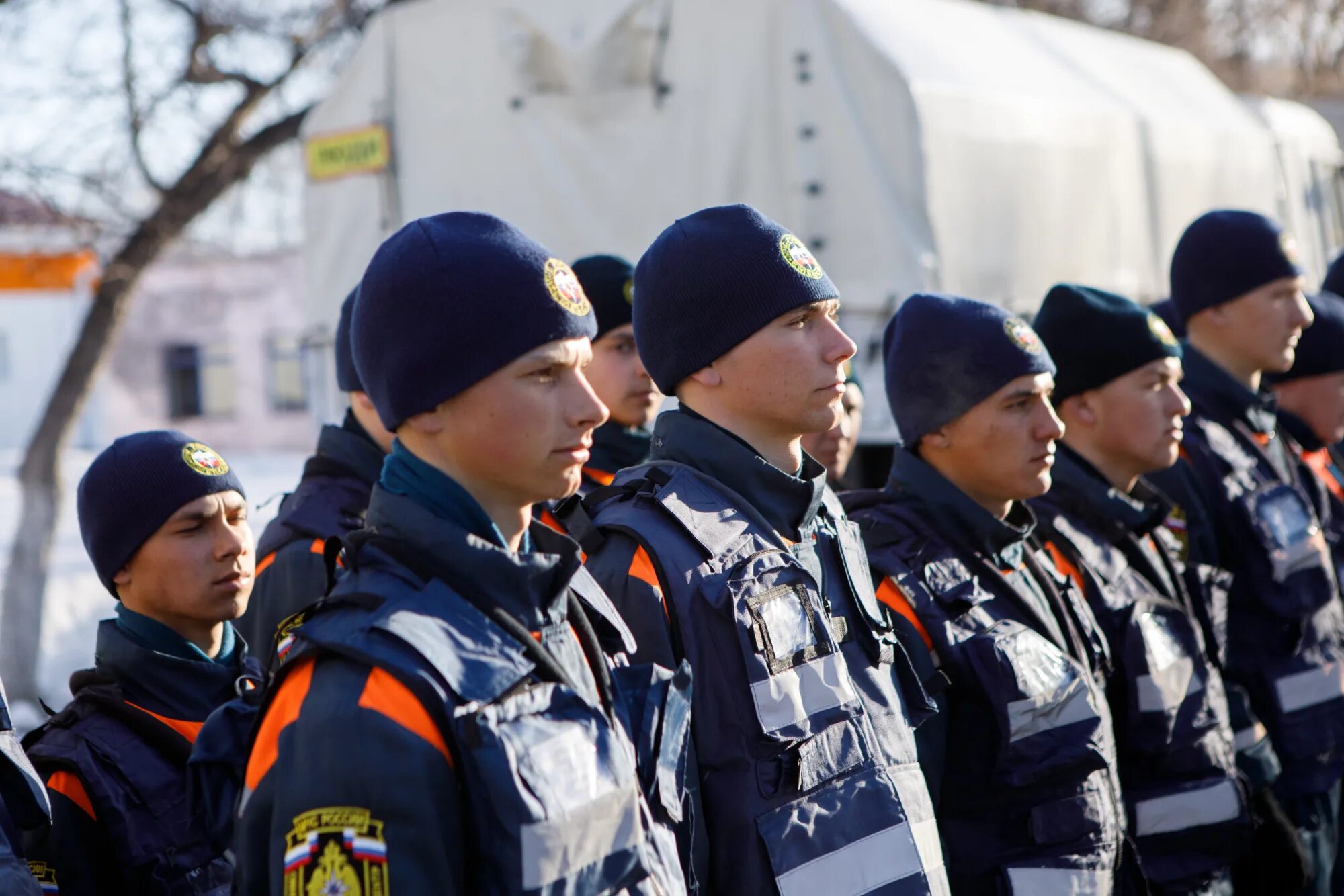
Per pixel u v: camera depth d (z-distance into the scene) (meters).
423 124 5.51
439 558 1.58
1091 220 5.66
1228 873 3.06
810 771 1.98
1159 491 3.54
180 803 2.21
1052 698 2.45
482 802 1.49
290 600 3.01
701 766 1.99
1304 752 3.59
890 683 2.17
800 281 2.19
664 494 2.12
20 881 1.76
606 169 5.10
